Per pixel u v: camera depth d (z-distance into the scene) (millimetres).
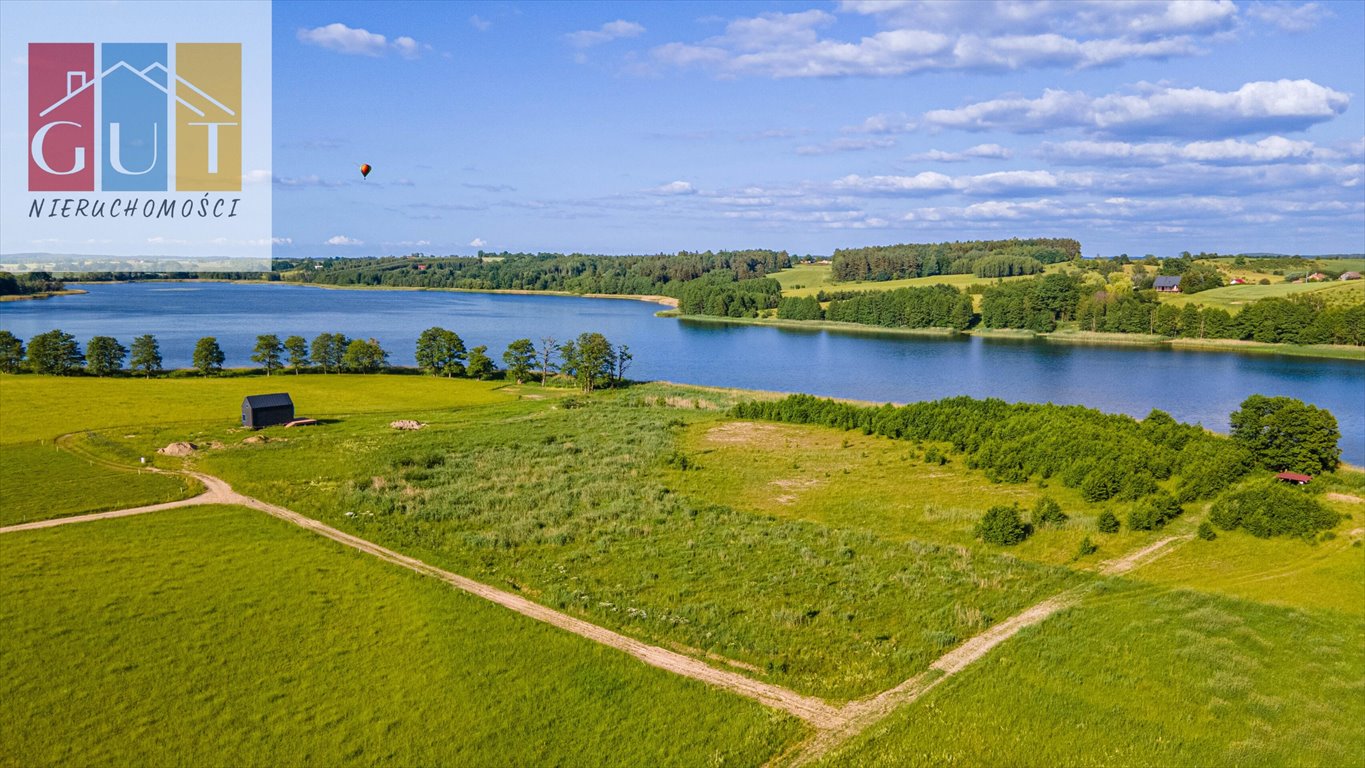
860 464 68875
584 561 44250
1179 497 55062
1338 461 66125
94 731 27312
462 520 51281
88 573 40812
